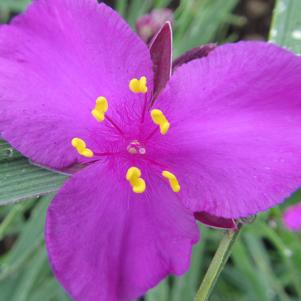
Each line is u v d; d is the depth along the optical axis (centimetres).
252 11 11
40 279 8
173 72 5
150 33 6
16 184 5
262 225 8
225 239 5
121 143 5
